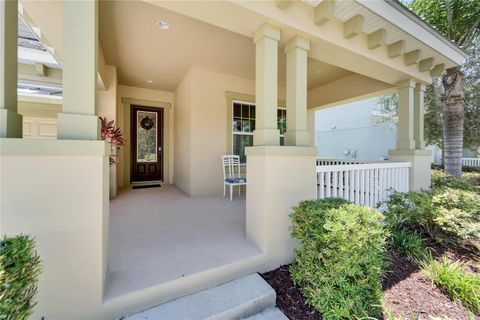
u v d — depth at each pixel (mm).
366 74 3510
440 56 3400
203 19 2096
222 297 1626
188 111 4613
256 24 2160
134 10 2559
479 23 4574
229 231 2523
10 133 1254
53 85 4766
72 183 1336
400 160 3889
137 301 1476
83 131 1407
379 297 1654
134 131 5766
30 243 997
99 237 1398
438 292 1867
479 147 7551
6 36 1245
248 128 5273
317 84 5359
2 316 798
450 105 5008
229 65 4305
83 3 1437
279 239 2129
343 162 5020
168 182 6105
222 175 4852
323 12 2209
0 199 1191
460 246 2615
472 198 2912
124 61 4059
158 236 2355
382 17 2479
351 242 1562
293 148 2209
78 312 1355
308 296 1681
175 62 4148
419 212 2705
